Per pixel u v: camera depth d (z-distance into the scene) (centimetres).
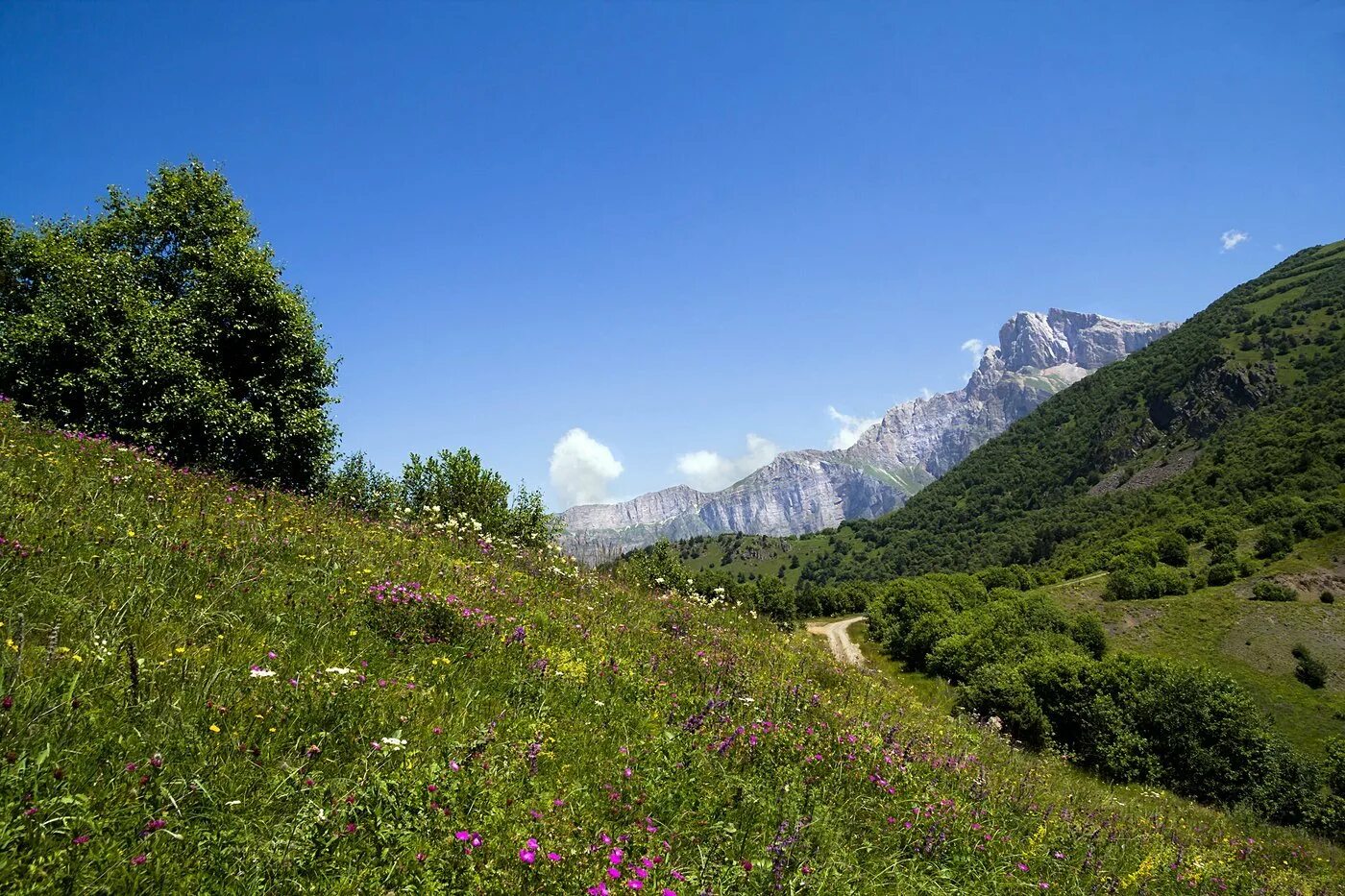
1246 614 9856
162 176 2869
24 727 439
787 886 547
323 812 450
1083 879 828
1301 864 1697
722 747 818
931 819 802
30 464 1087
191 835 411
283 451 2473
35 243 2656
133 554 802
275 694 587
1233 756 4562
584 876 465
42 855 359
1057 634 8900
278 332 2517
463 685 768
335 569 1004
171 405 2180
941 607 10444
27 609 595
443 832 475
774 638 2100
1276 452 17750
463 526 1789
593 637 1185
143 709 507
